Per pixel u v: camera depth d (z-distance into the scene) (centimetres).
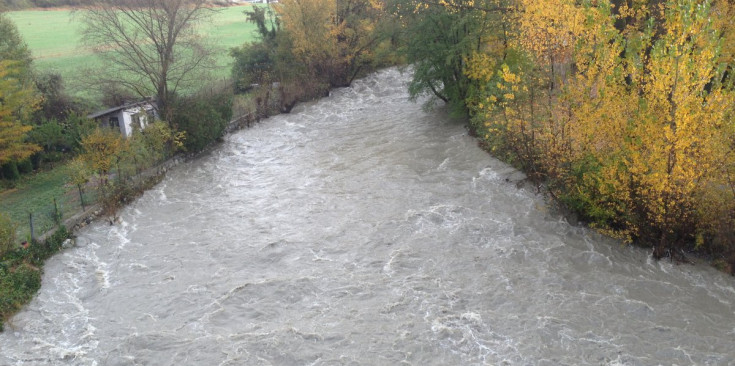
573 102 2381
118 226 2658
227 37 8081
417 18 3966
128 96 4116
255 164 3544
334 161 3478
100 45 3706
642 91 2248
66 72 4919
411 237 2403
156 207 2888
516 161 3005
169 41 3656
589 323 1781
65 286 2139
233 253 2358
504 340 1714
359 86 5691
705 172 2000
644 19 3019
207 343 1755
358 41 5600
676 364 1577
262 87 5150
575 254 2200
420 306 1905
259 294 2033
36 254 2275
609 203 2277
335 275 2139
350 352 1683
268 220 2670
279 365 1642
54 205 2642
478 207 2642
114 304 2011
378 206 2736
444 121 4166
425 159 3359
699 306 1847
